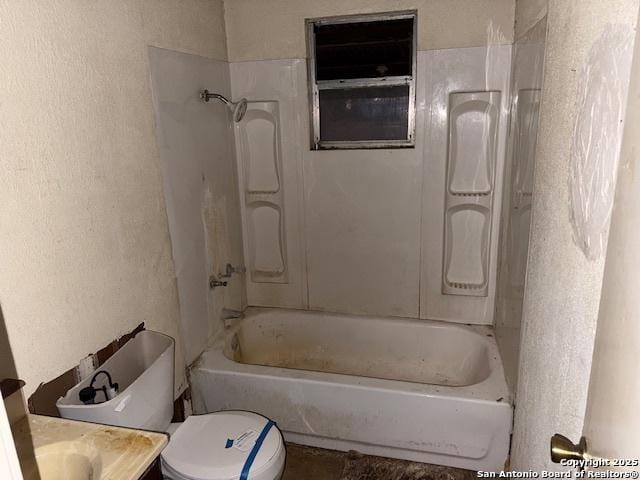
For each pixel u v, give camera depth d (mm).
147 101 1867
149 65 1872
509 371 2010
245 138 2689
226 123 2574
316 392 2111
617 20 756
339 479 2062
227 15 2523
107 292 1667
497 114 2307
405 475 2064
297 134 2605
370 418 2080
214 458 1596
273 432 1723
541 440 1258
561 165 1131
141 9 1817
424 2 2270
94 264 1596
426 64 2334
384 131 2512
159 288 1993
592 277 847
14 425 1185
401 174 2518
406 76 2410
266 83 2572
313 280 2818
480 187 2436
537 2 1643
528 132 1719
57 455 1099
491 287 2541
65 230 1462
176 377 2152
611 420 621
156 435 1135
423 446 2061
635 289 562
